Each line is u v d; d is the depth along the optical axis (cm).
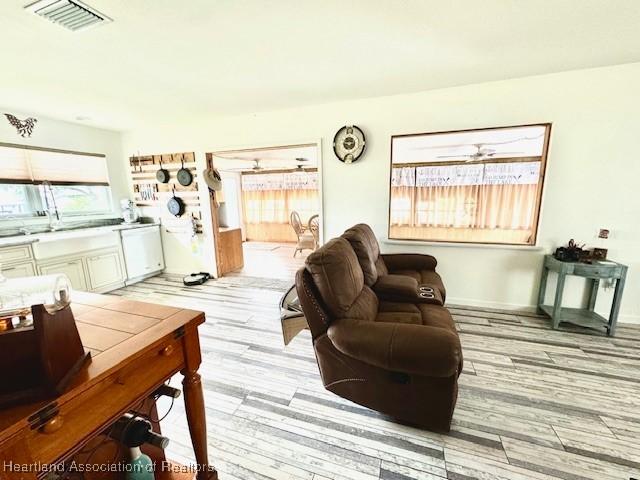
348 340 146
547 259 266
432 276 264
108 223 424
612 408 162
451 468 129
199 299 345
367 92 288
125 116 352
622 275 228
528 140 321
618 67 234
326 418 160
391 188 318
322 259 163
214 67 221
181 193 427
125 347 83
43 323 61
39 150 346
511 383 184
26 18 151
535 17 163
